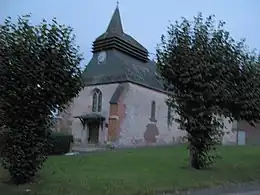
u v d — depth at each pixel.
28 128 9.84
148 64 40.97
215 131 14.23
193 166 14.53
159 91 37.56
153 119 36.34
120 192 9.94
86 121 35.09
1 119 9.69
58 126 35.41
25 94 9.68
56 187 9.99
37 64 9.83
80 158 18.12
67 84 10.25
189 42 14.01
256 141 39.91
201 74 13.52
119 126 32.38
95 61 37.75
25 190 9.41
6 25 9.79
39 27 10.05
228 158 19.58
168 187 10.91
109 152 23.02
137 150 24.91
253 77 14.77
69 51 10.34
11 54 9.64
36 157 10.08
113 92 34.00
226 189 11.52
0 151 10.32
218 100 13.86
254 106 14.80
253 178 13.76
